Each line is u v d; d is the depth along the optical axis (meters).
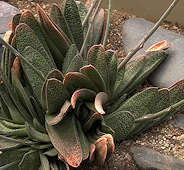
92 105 0.97
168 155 0.98
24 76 1.03
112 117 0.95
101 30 1.13
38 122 0.98
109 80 0.99
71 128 0.96
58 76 0.94
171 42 1.12
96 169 0.99
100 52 0.94
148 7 1.25
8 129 1.00
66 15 1.04
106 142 0.91
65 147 0.92
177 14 1.24
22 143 0.93
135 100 0.97
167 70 1.07
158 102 0.98
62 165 0.98
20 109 0.98
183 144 0.99
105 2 1.28
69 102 0.93
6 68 1.02
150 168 0.96
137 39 1.15
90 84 0.96
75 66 0.96
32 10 1.32
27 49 0.96
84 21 1.05
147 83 1.11
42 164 0.95
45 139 0.97
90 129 1.00
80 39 1.06
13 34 1.02
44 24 0.99
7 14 1.27
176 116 1.04
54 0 1.34
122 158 0.98
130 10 1.27
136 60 1.04
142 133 1.02
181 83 0.98
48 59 0.99
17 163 0.95
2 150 0.92
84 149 0.93
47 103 0.93
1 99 1.01
